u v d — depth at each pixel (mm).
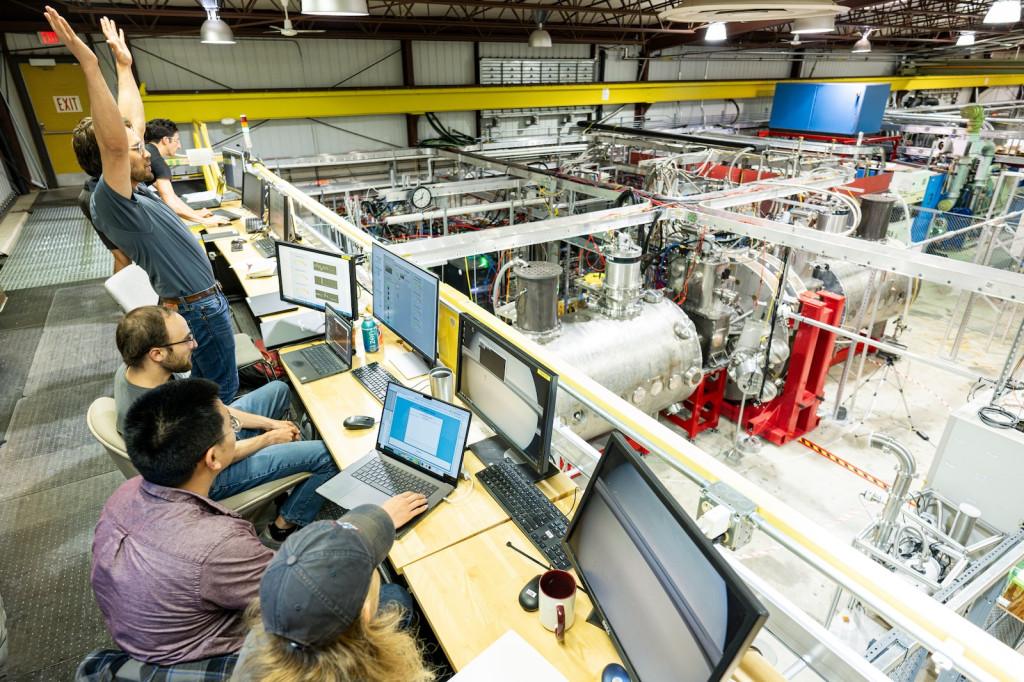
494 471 1947
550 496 1862
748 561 3301
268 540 2453
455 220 7129
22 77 7949
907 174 7066
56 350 4086
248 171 4980
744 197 3840
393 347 2869
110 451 1829
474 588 1541
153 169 4387
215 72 8117
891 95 15328
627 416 1470
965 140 8570
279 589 915
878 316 5039
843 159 6309
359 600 958
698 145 6199
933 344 6000
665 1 9711
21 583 2289
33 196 8172
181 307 2658
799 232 2779
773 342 3941
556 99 10477
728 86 12375
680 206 3395
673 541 1092
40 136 8336
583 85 10570
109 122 2053
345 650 938
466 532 1727
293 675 915
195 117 7574
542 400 1695
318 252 2738
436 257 2717
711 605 975
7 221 6895
